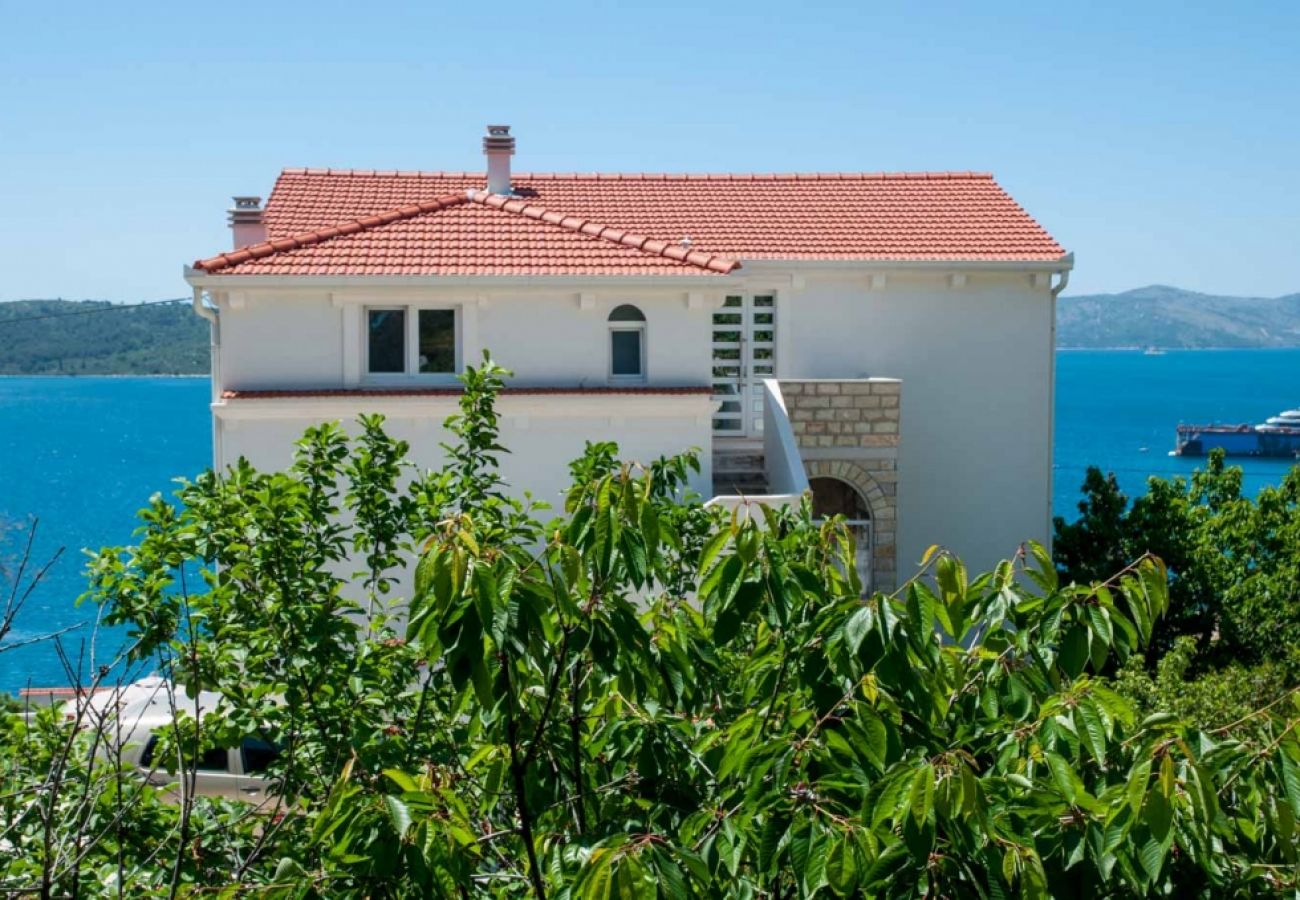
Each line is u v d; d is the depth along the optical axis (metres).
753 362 24.75
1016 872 5.07
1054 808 5.27
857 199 27.67
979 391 25.05
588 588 5.67
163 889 7.91
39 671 23.02
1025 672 6.08
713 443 24.58
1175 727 5.42
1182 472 82.44
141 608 9.21
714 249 24.97
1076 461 93.88
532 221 22.42
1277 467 92.50
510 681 5.27
